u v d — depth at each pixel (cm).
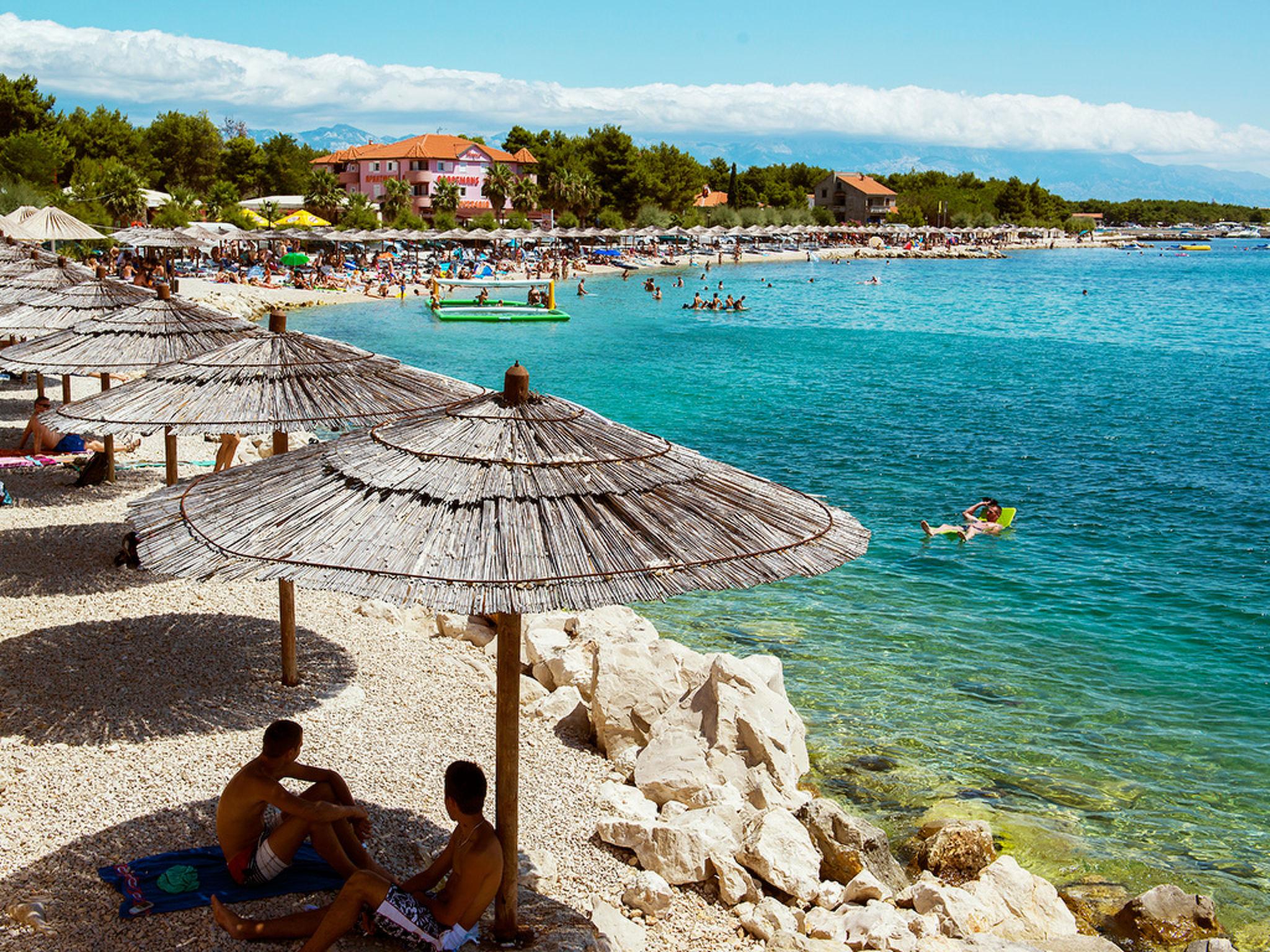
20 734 863
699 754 917
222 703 943
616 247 11200
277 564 571
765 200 15400
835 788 1049
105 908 630
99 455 1697
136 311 1434
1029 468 2594
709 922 735
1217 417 3312
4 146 6719
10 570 1273
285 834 647
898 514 2172
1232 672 1381
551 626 1289
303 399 1012
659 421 3177
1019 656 1428
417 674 1059
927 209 17700
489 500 587
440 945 598
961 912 774
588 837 816
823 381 4009
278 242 7781
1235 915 866
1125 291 9256
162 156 10075
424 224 10100
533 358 4525
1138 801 1052
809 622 1536
